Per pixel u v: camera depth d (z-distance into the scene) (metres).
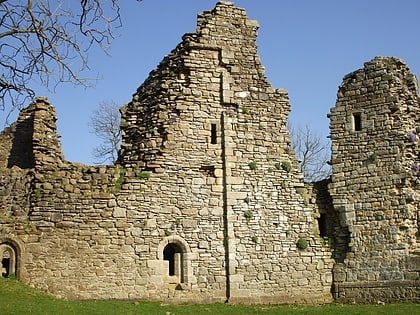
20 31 17.09
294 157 26.23
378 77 26.58
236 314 20.59
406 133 25.88
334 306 23.08
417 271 24.20
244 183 25.14
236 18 26.70
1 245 22.34
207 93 25.58
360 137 26.36
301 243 25.30
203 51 25.92
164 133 24.67
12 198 22.97
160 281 23.27
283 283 24.73
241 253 24.44
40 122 24.38
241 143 25.50
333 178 26.33
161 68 25.89
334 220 26.25
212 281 23.92
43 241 22.61
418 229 25.08
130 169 24.06
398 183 25.33
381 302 24.38
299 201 25.83
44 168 23.48
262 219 25.05
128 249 23.20
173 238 23.80
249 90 26.14
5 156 26.02
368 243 25.25
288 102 26.59
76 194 23.23
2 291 20.47
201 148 24.95
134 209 23.56
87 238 22.94
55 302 20.08
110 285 22.77
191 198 24.36
